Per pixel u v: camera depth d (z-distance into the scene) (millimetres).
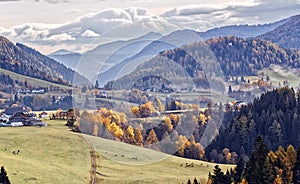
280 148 38219
